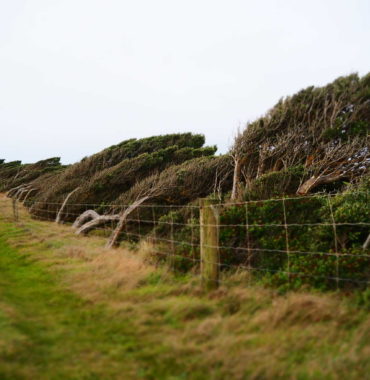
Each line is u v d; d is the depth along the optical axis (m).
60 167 38.06
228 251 8.03
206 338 4.86
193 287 6.62
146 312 5.77
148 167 19.28
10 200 28.25
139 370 4.20
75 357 4.46
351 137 12.58
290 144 13.07
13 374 3.92
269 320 5.12
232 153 14.05
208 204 6.63
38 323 5.44
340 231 7.77
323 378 3.81
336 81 14.09
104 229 13.66
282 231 8.20
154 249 8.89
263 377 3.92
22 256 10.20
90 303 6.36
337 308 5.25
